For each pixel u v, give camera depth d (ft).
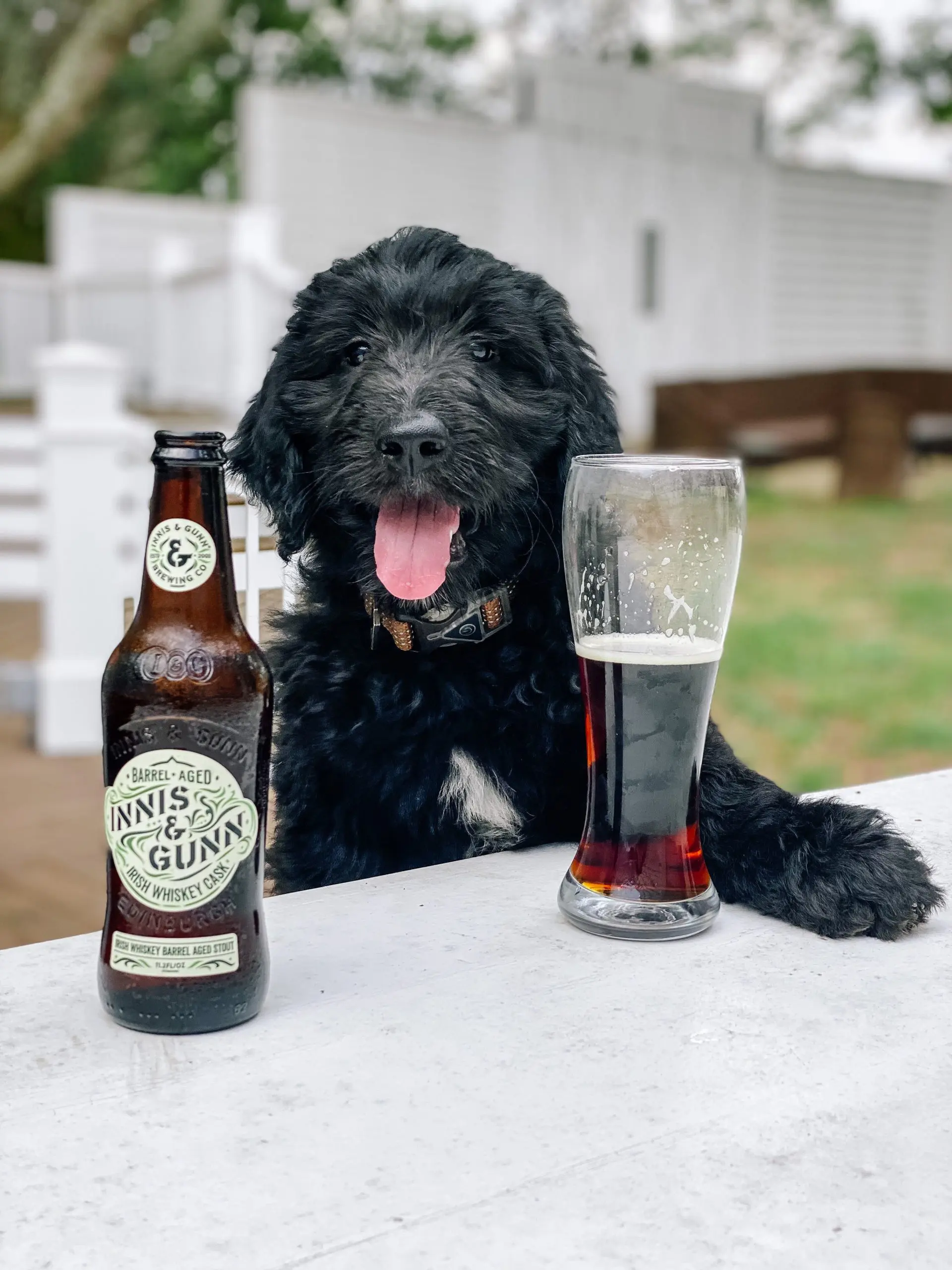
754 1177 1.43
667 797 2.08
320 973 1.94
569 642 2.88
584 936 2.10
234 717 1.71
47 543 7.91
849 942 2.12
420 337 3.25
